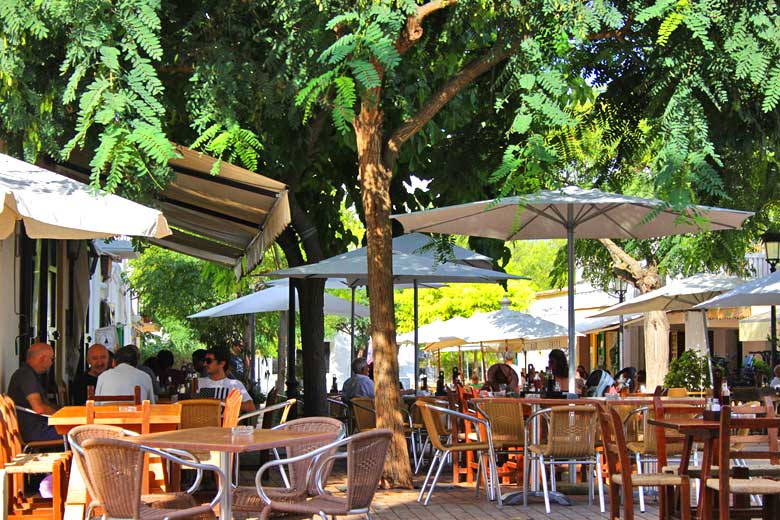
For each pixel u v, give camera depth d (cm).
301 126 1341
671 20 886
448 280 1566
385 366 1113
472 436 1230
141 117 878
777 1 909
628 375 1967
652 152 962
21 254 1214
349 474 658
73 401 1306
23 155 961
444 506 1012
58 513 797
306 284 1650
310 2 965
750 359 2909
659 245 2408
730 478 795
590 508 1009
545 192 1023
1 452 813
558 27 944
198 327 2919
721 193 898
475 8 1009
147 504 700
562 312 3519
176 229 1616
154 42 880
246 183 1056
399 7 890
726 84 984
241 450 625
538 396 1153
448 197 1510
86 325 1889
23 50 921
